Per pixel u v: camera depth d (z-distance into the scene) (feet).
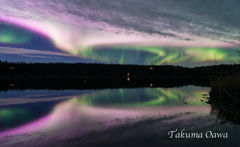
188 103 33.12
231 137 14.78
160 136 15.23
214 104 30.73
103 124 19.10
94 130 17.01
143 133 15.96
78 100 38.06
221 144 13.44
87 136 15.35
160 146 13.16
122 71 408.67
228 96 31.53
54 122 20.16
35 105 32.14
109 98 41.22
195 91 58.49
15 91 60.29
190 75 369.50
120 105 31.50
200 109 26.94
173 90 62.49
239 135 15.25
